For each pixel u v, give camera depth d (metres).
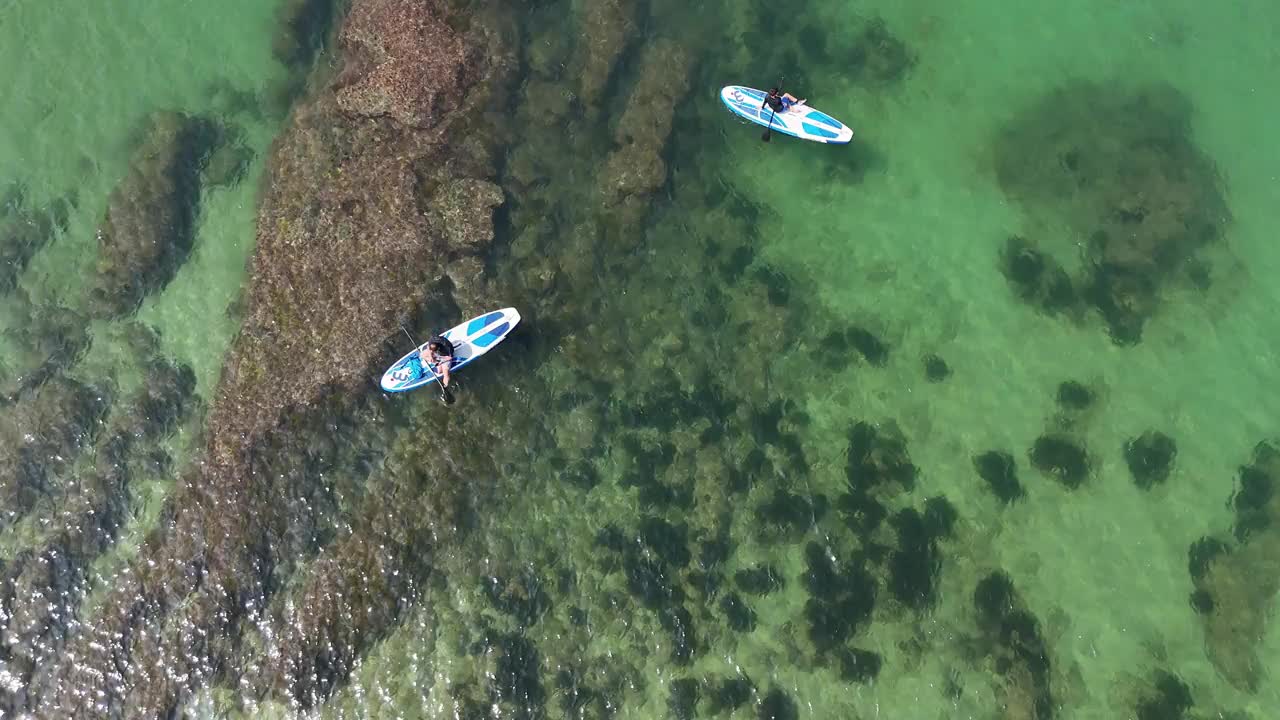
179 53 22.64
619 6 22.62
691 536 18.66
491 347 19.59
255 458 18.67
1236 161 22.80
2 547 18.22
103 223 20.86
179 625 17.73
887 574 18.56
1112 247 21.81
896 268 21.66
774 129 22.44
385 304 19.75
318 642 17.58
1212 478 19.80
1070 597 18.64
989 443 20.03
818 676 17.72
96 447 19.06
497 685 17.33
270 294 19.91
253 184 21.45
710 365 20.27
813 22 23.86
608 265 20.81
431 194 20.66
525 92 21.91
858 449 19.77
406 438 18.97
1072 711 17.69
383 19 22.00
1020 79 23.67
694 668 17.66
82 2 23.02
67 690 17.34
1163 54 23.92
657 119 21.73
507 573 18.16
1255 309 21.52
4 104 22.03
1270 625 18.45
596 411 19.58
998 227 22.14
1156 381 20.72
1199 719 17.69
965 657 17.97
